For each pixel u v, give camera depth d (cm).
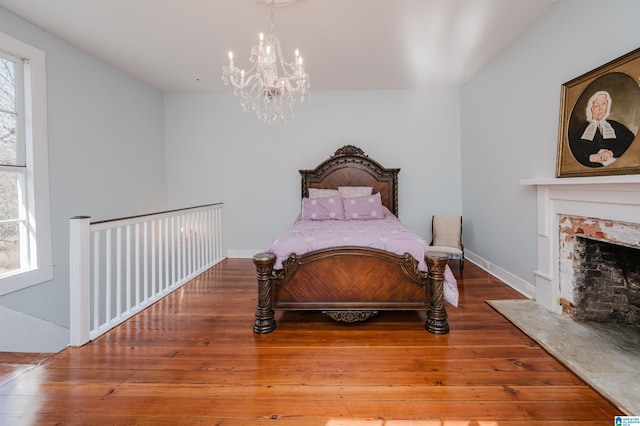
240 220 503
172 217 352
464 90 454
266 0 245
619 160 198
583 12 231
